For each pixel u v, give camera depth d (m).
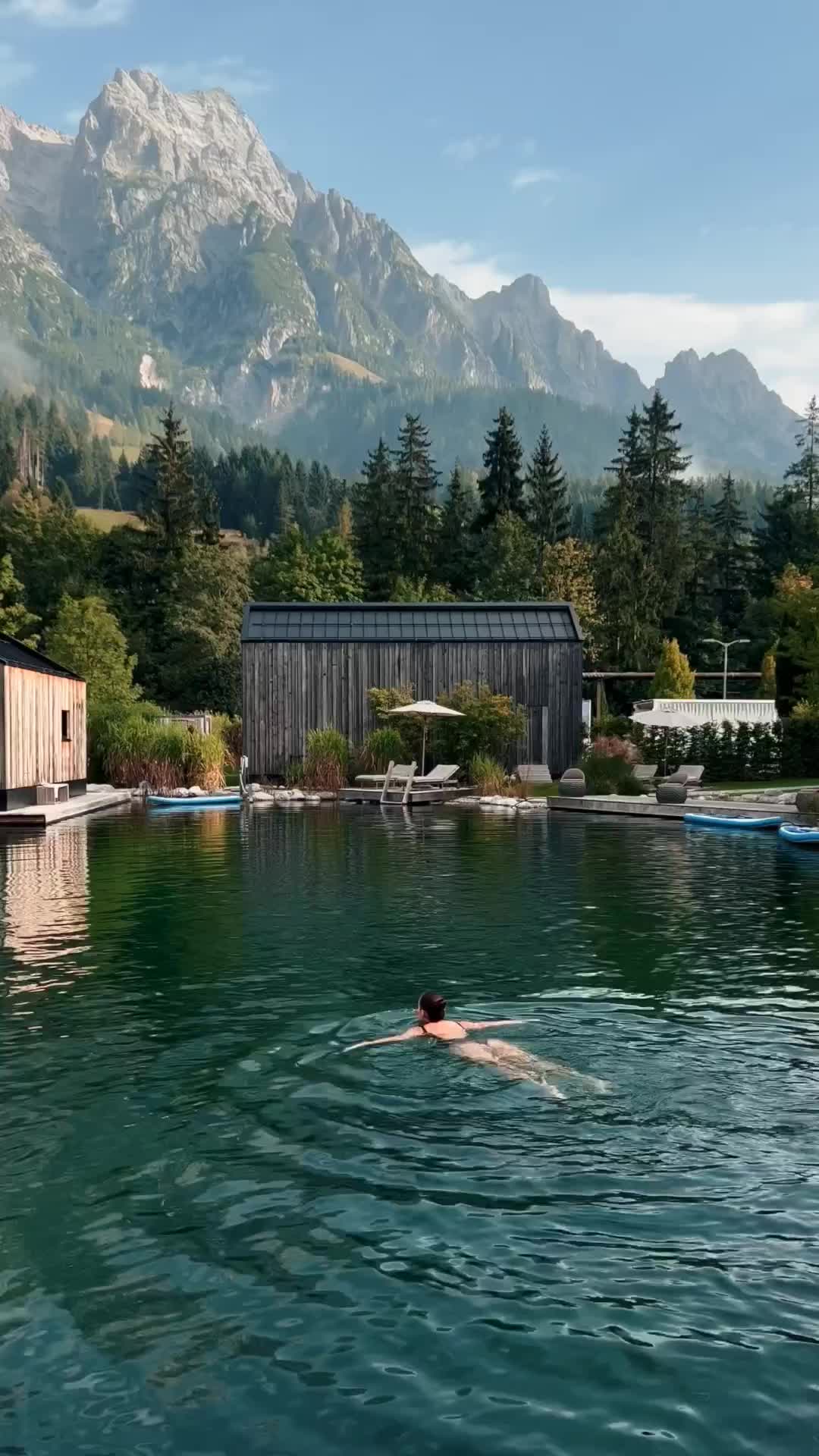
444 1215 5.11
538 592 75.56
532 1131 6.09
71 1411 3.79
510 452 88.00
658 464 85.31
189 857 18.66
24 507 95.25
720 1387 3.89
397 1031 7.97
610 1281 4.55
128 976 9.77
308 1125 6.19
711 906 13.59
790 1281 4.55
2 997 9.05
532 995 9.05
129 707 38.97
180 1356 4.09
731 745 34.81
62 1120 6.29
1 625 62.25
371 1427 3.68
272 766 36.38
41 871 16.77
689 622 78.44
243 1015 8.45
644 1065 7.22
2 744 24.69
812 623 39.06
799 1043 7.68
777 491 97.06
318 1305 4.39
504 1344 4.14
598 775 31.45
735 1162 5.68
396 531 84.19
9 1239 4.93
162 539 80.81
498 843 21.08
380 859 18.36
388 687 36.56
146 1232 4.98
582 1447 3.58
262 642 36.31
